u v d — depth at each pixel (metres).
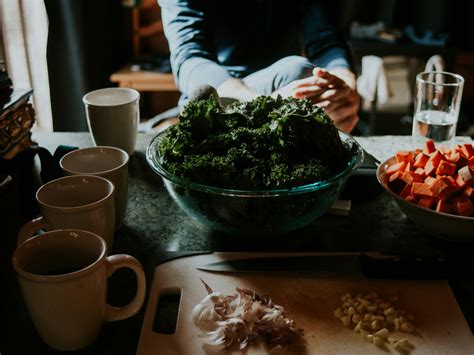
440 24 3.00
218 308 0.71
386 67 4.18
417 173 0.89
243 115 0.88
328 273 0.80
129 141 1.14
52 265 0.68
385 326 0.70
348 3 3.04
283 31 1.74
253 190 0.78
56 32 2.32
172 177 0.80
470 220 0.79
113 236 0.82
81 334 0.65
